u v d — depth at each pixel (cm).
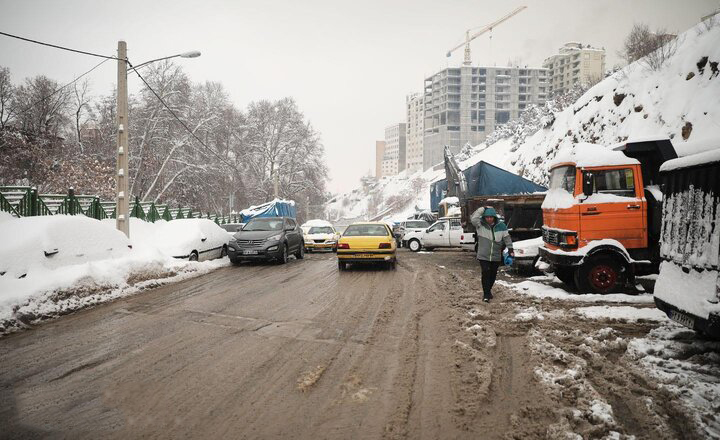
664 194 595
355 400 405
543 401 396
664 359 506
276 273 1343
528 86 15738
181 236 1490
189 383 448
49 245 969
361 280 1184
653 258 895
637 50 3506
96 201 1778
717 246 469
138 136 4031
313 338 614
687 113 2138
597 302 830
